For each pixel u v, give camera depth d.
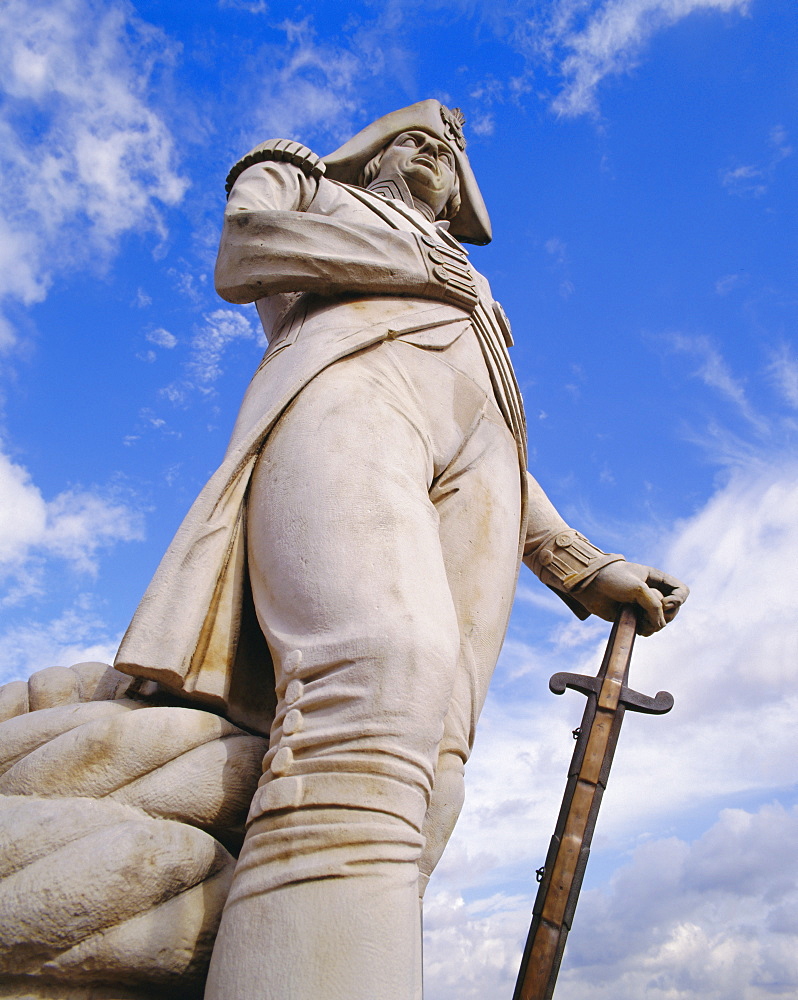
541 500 3.23
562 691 2.76
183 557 2.05
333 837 1.58
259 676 2.11
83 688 2.18
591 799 2.55
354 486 2.04
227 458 2.21
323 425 2.18
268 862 1.59
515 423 2.84
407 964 1.52
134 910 1.62
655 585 2.99
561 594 3.12
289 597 1.94
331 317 2.57
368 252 2.66
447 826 2.18
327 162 3.53
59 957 1.58
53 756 1.78
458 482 2.51
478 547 2.48
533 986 2.29
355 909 1.52
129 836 1.65
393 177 3.50
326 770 1.66
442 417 2.49
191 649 1.98
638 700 2.72
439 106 3.71
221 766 1.85
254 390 2.51
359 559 1.91
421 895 2.10
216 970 1.55
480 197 3.81
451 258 2.81
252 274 2.62
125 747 1.79
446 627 1.89
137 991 1.65
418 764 1.70
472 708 2.35
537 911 2.40
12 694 2.18
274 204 2.83
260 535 2.09
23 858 1.63
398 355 2.51
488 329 2.83
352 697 1.72
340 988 1.47
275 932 1.52
